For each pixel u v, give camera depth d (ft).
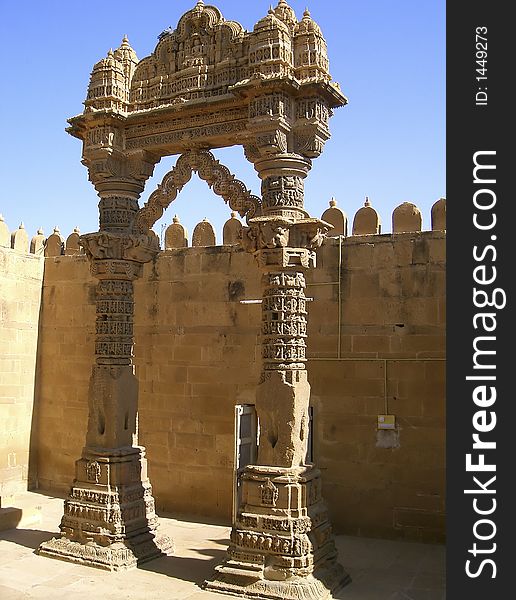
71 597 26.89
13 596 26.91
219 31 32.04
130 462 33.06
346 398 38.65
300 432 28.45
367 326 38.50
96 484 32.35
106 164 33.45
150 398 44.34
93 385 33.53
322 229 29.45
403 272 37.88
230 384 41.93
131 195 34.37
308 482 27.86
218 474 41.81
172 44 33.27
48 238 50.78
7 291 47.16
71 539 32.22
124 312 33.96
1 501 40.04
